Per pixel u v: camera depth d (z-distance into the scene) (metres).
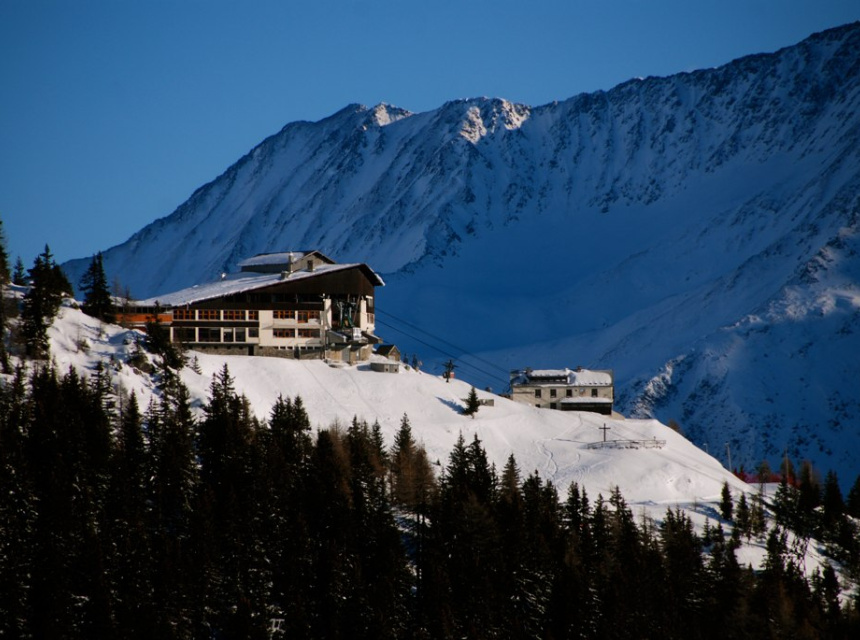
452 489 126.00
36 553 98.44
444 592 108.94
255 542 108.94
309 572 108.81
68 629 94.12
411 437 147.38
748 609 120.50
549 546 120.44
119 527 105.38
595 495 147.25
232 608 105.19
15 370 130.25
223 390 137.50
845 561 145.12
